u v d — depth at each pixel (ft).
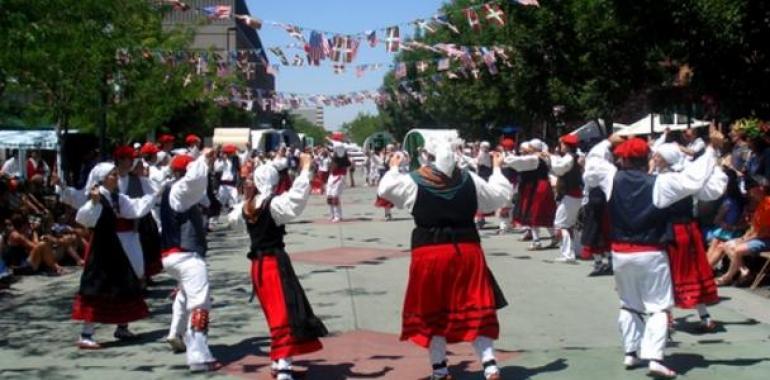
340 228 58.44
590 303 29.58
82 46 45.75
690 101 47.60
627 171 20.29
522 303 29.63
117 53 55.47
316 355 23.06
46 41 37.27
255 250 20.38
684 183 19.17
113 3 48.03
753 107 40.14
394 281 35.06
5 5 31.58
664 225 19.95
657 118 69.67
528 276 35.55
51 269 39.17
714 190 20.21
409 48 53.88
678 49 41.57
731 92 40.27
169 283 35.94
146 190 27.35
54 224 42.65
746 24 38.22
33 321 28.71
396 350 23.53
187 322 23.31
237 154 63.62
